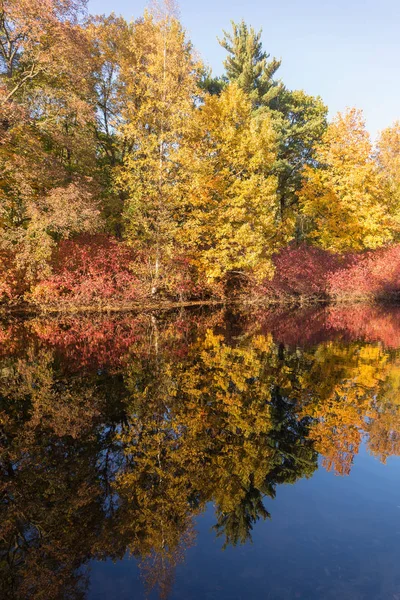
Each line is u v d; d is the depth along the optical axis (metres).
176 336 12.88
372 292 29.47
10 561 3.05
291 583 2.77
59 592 2.70
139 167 19.11
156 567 2.95
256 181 21.45
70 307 18.69
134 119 19.59
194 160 19.70
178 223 21.20
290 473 4.29
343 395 6.82
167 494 3.88
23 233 16.55
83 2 17.47
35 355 9.72
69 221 16.83
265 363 9.17
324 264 28.38
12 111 15.68
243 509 3.65
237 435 5.16
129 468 4.34
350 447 4.85
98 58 21.50
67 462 4.47
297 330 15.08
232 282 25.75
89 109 18.17
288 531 3.39
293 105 31.66
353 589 2.68
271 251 23.11
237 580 2.80
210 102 21.69
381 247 30.67
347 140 27.80
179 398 6.58
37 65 17.19
